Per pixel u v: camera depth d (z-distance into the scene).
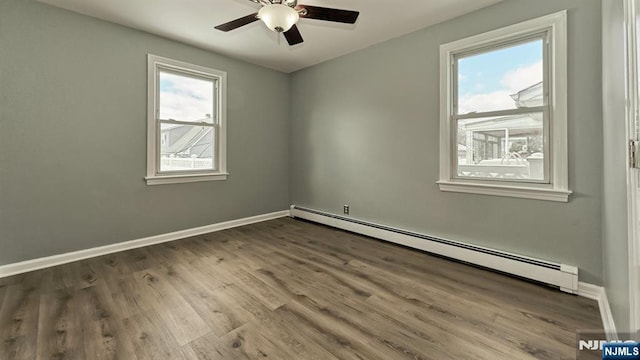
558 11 2.12
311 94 4.23
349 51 3.61
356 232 3.62
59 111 2.59
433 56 2.86
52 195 2.59
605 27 1.68
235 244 3.23
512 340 1.55
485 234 2.58
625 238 1.20
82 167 2.74
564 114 2.11
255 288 2.17
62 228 2.65
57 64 2.57
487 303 1.94
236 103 3.94
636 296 0.96
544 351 1.46
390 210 3.32
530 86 2.32
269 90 4.34
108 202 2.91
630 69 0.99
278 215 4.57
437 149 2.87
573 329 1.64
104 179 2.88
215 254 2.90
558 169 2.15
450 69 2.76
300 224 4.14
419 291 2.11
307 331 1.64
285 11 1.99
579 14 2.03
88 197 2.79
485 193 2.55
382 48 3.30
